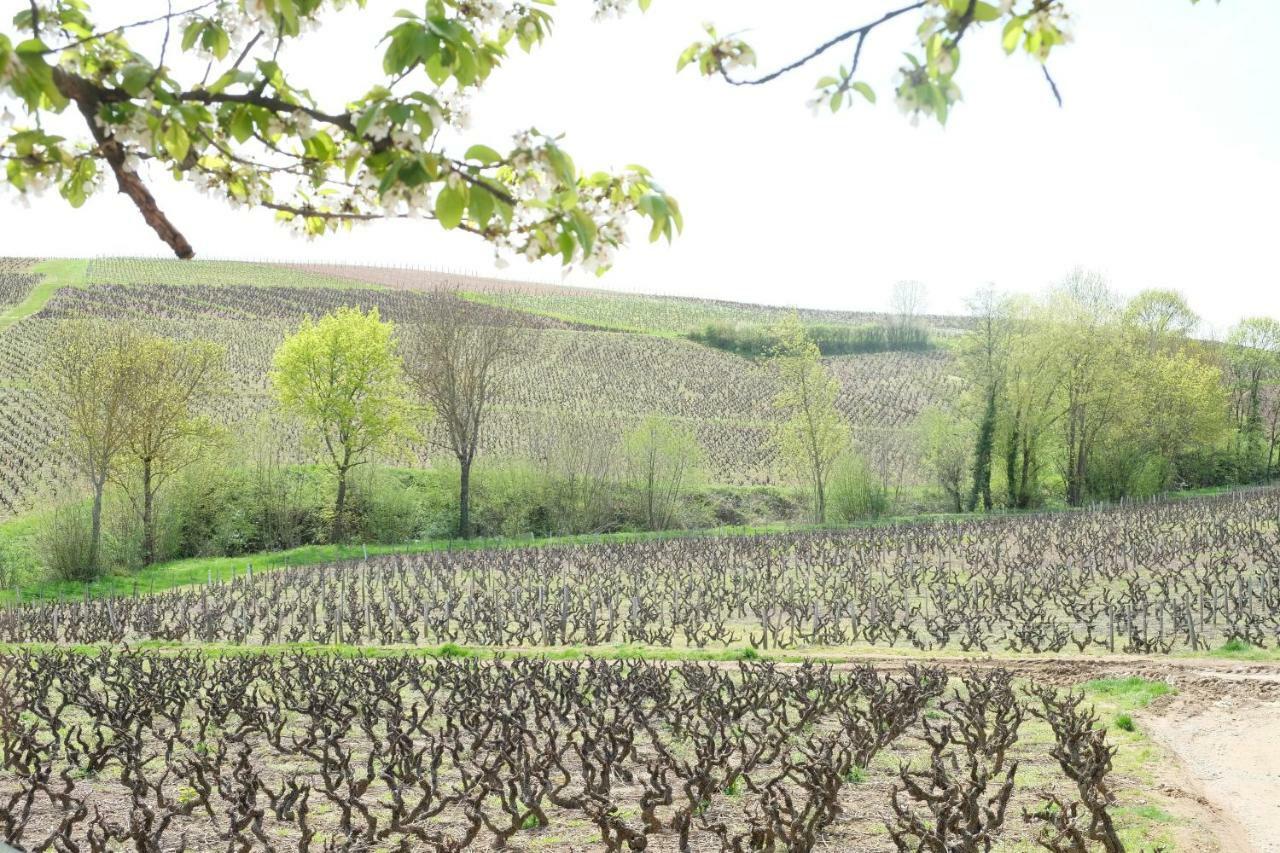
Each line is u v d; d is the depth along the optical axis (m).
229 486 48.66
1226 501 54.00
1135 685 17.70
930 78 2.64
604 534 51.81
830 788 9.58
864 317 137.50
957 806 8.84
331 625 25.91
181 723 15.21
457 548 46.97
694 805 9.41
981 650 22.73
